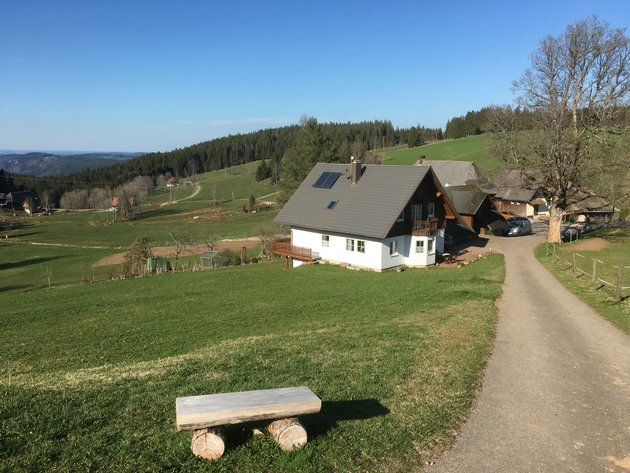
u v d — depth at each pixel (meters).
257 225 93.50
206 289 30.64
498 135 43.97
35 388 10.15
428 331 15.68
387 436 8.16
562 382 11.31
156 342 17.50
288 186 84.88
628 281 25.30
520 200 71.12
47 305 28.20
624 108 36.88
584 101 38.81
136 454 7.19
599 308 19.56
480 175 76.19
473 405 9.84
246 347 14.43
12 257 71.25
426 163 79.94
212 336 17.81
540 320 17.73
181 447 7.29
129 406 8.95
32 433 7.70
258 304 23.94
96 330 20.45
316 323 18.47
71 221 124.19
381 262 37.81
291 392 7.64
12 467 6.78
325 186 44.75
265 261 48.06
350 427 8.38
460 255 44.19
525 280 27.45
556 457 7.88
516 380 11.37
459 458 7.73
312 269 38.62
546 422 9.13
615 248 38.03
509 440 8.38
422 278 30.62
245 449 7.28
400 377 11.05
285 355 13.00
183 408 6.91
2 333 21.12
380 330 15.95
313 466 7.08
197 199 157.75
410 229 40.00
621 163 37.75
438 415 9.11
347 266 40.09
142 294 30.27
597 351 13.87
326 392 9.97
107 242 84.69
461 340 14.50
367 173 43.34
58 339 19.09
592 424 9.12
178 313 23.08
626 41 35.81
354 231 38.47
